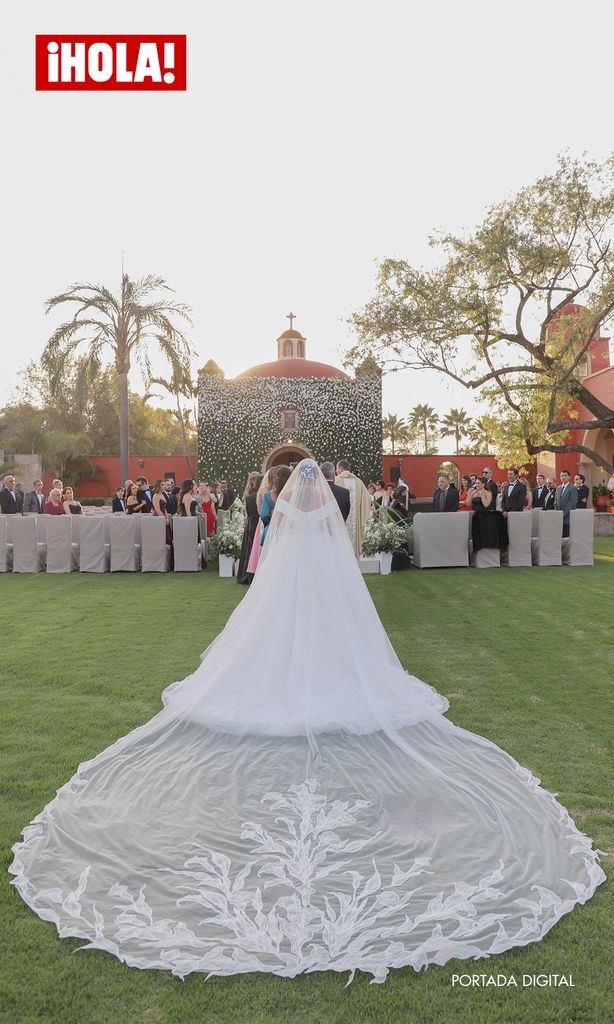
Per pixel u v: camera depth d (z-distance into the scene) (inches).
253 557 380.5
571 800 128.3
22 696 190.2
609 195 706.8
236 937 90.5
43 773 140.1
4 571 466.9
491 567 472.4
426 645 249.6
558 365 723.4
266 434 1222.3
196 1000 80.0
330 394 1224.8
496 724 168.4
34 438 1226.0
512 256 732.7
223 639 176.7
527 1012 78.2
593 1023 76.9
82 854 109.2
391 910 94.9
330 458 1223.5
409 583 403.2
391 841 111.7
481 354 777.6
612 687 198.8
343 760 140.0
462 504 595.5
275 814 120.6
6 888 102.1
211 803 124.2
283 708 154.9
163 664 223.5
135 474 1294.3
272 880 102.4
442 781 131.6
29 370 1870.1
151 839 112.8
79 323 904.9
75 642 255.1
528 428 768.9
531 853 108.6
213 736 151.7
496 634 266.8
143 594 369.1
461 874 103.0
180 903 97.0
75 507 533.6
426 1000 80.2
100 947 88.8
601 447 1088.8
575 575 430.6
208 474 1219.2
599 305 697.6
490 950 88.0
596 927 92.6
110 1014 77.9
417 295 773.9
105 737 159.8
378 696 161.6
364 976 84.6
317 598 165.0
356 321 794.8
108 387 1729.8
